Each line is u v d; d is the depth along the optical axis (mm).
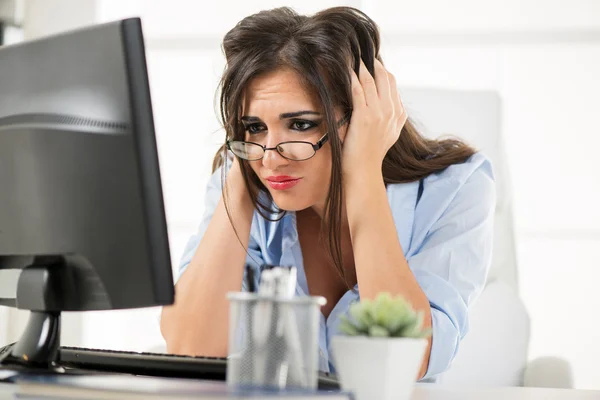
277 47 1394
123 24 982
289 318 840
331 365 1590
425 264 1558
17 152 1047
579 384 3055
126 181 967
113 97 977
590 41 3070
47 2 3252
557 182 3078
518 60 3102
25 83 1062
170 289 977
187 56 3299
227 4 3277
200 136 3285
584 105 3078
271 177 1442
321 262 1701
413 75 3146
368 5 3164
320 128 1418
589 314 3057
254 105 1401
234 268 1477
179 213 3285
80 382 929
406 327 896
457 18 3133
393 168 1683
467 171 1681
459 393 1158
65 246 1021
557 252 3074
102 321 3244
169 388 853
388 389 874
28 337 1089
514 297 2145
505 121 3104
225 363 1065
